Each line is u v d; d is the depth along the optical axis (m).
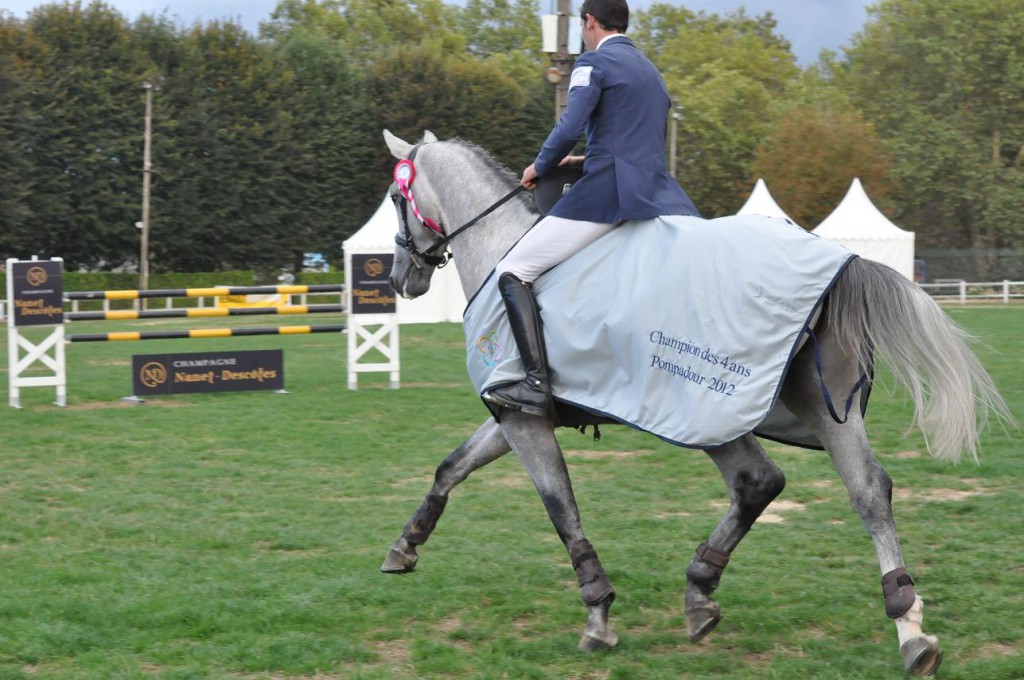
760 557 6.46
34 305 13.24
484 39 81.50
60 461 9.73
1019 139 52.62
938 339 4.45
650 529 7.25
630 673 4.60
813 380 4.55
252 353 14.44
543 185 5.42
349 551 6.76
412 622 5.40
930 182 52.53
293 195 45.47
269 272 46.06
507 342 5.08
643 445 10.48
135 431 11.28
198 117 43.25
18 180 39.59
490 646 4.98
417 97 46.94
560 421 5.23
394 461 9.76
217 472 9.23
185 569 6.31
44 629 5.12
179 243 43.28
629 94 4.95
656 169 5.00
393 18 72.31
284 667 4.72
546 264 5.02
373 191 47.62
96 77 41.38
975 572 6.05
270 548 6.89
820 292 4.47
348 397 13.94
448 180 5.77
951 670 4.55
